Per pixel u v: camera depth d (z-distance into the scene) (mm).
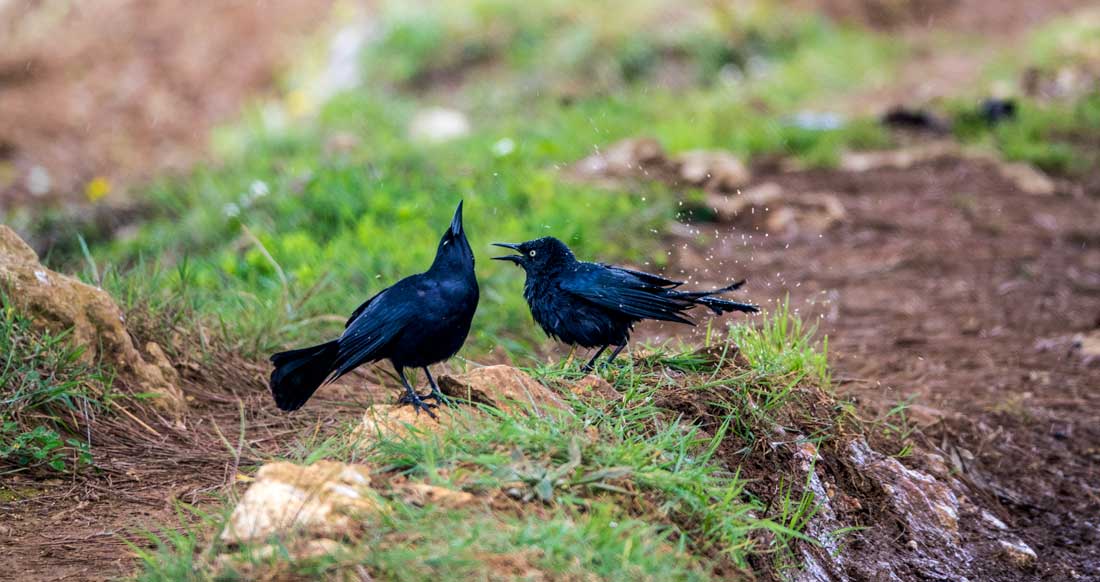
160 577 5684
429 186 17516
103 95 32969
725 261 15664
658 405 8000
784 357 9188
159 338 10047
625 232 15664
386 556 5457
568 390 7855
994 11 40250
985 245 16969
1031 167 21438
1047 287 14984
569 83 30016
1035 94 27312
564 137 22188
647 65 31406
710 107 26344
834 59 32375
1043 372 12055
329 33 35031
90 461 8094
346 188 16891
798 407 8922
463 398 7465
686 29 33000
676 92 29969
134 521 7293
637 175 18578
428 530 5738
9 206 23688
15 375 8453
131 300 10234
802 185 20391
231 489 7148
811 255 16359
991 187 20359
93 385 8867
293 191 17266
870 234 17438
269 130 26766
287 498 5980
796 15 35781
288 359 7246
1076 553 8945
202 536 6492
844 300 14359
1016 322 13648
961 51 34562
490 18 33625
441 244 7652
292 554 5566
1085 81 27844
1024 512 9562
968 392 11445
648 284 8320
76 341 8945
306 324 11336
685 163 19094
